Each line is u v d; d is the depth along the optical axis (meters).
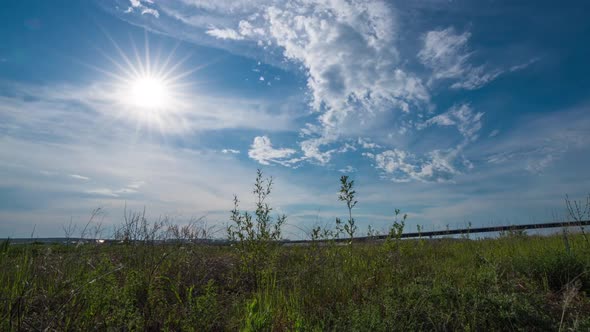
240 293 5.52
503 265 5.82
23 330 3.40
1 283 4.40
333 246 6.80
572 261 5.29
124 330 3.71
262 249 6.35
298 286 5.30
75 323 3.52
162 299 4.41
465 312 3.66
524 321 3.52
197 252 6.91
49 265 5.18
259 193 6.77
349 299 4.51
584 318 3.51
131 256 6.33
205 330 3.82
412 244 8.98
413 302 3.93
